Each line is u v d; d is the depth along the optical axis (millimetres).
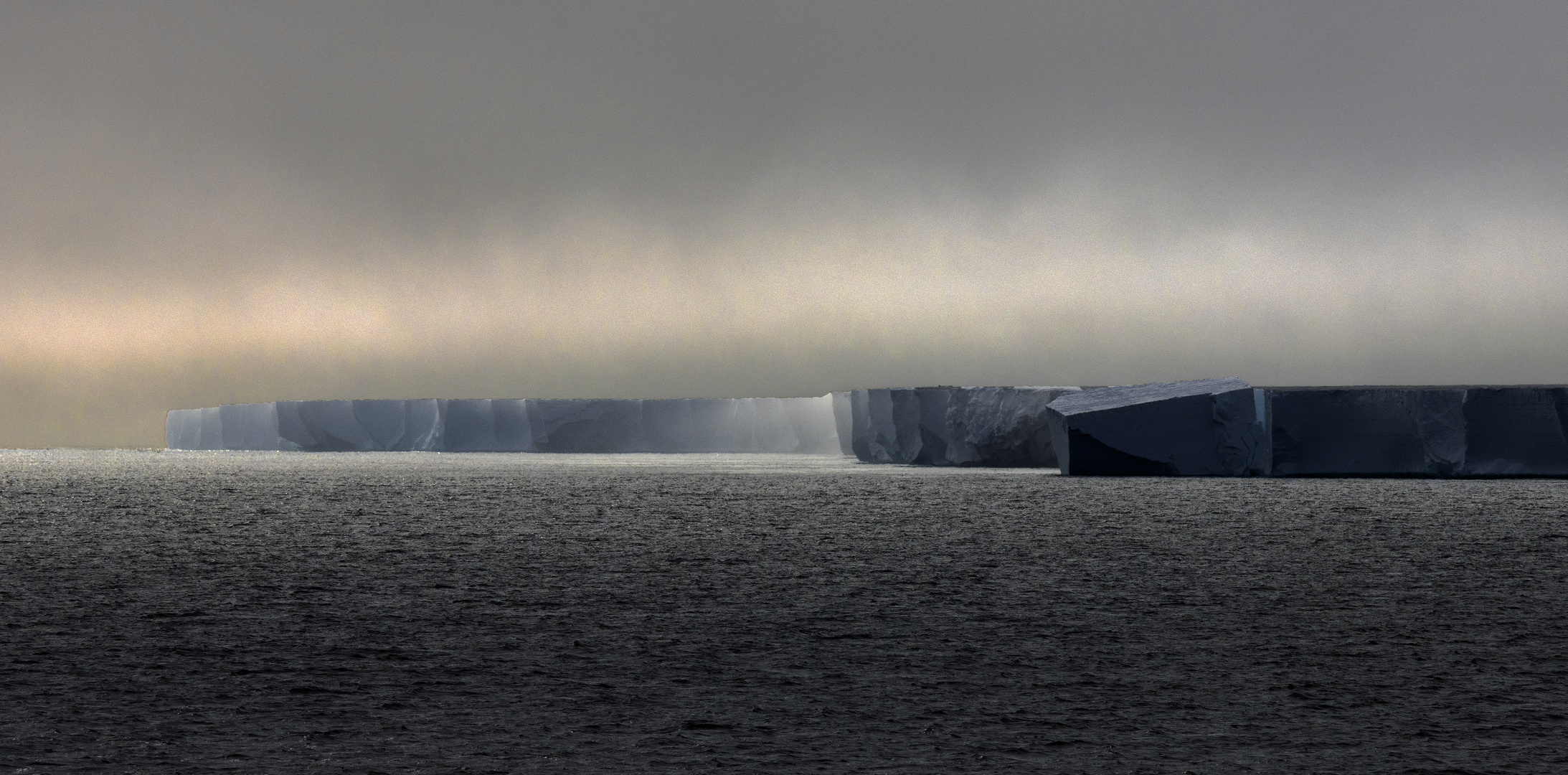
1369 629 64062
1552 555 96625
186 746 42906
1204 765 41125
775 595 76250
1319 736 44219
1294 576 85125
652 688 51094
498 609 70875
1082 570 87750
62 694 49750
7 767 40375
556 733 44594
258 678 52781
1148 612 69562
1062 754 42219
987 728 45312
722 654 57688
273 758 41625
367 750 42531
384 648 59094
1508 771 40531
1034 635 62500
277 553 100688
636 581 83000
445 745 43094
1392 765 41156
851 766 40906
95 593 77000
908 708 48031
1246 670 54312
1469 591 77875
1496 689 50906
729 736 44219
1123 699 49344
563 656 57344
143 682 51969
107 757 41500
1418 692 50344
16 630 63281
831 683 51969
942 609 70562
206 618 67562
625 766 40812
